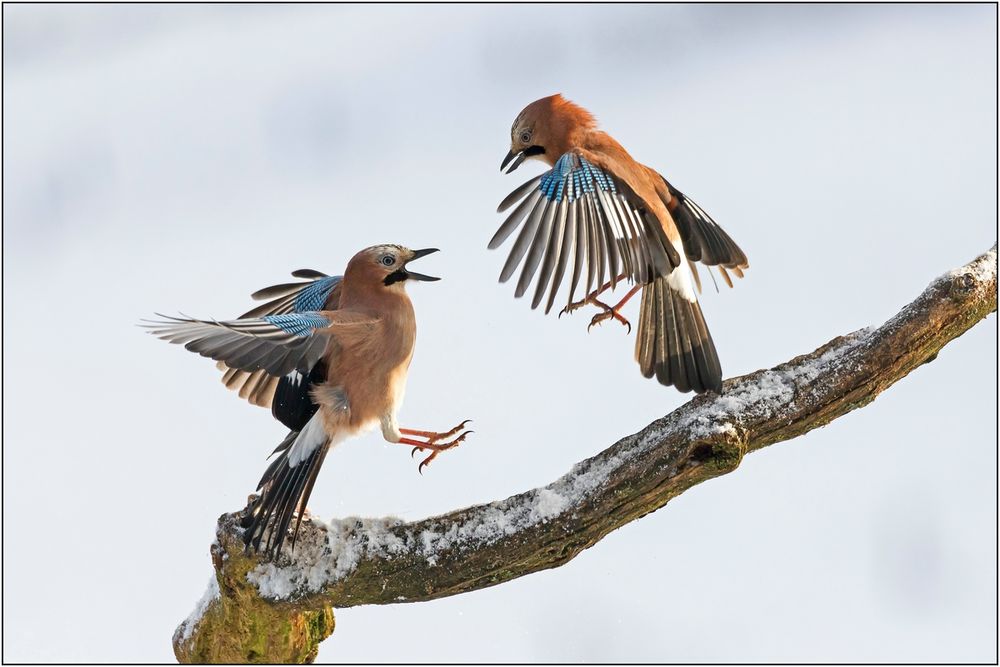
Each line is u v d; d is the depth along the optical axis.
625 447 9.97
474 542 9.95
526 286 10.26
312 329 10.57
